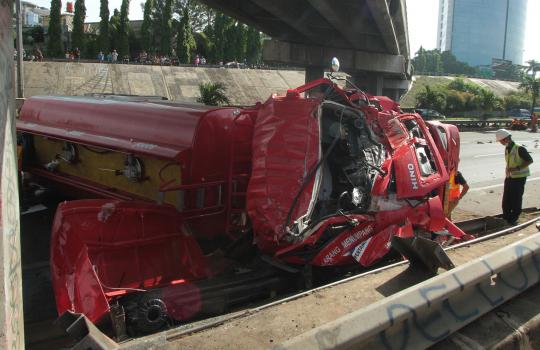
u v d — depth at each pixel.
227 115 6.20
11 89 2.22
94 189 7.94
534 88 70.62
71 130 8.23
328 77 5.98
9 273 2.06
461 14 169.12
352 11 22.77
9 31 2.18
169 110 6.56
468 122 40.16
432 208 6.28
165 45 63.19
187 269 5.30
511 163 9.09
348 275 5.47
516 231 6.20
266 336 3.00
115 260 4.97
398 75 42.28
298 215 4.86
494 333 3.27
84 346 2.35
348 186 5.62
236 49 67.38
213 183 5.97
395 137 6.11
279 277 5.31
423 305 2.79
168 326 4.59
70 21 77.12
